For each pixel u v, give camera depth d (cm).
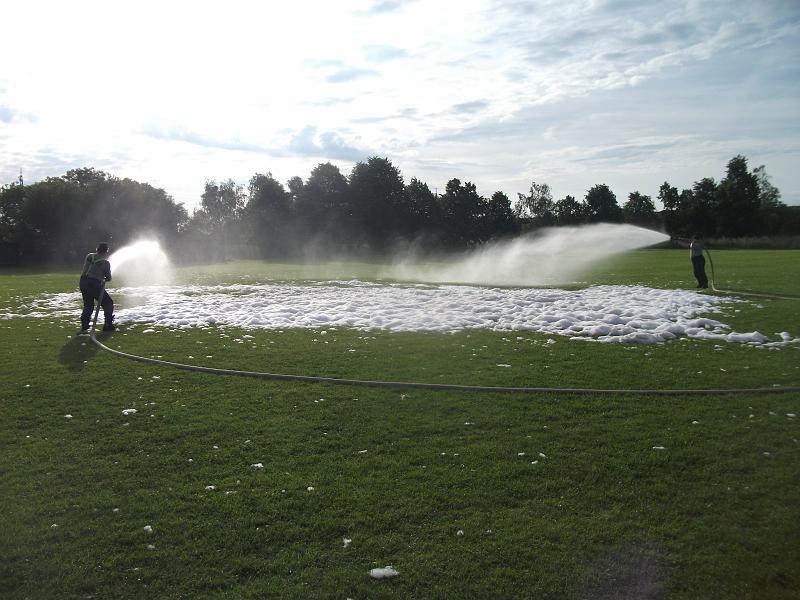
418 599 416
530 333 1348
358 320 1518
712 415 762
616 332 1314
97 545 483
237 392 881
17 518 523
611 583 433
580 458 635
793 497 547
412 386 902
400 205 7544
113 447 677
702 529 497
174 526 509
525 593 422
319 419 764
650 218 9150
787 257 4206
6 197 6038
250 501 550
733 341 1227
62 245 5903
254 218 6981
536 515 523
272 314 1645
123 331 1402
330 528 504
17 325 1505
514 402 824
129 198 6088
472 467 617
